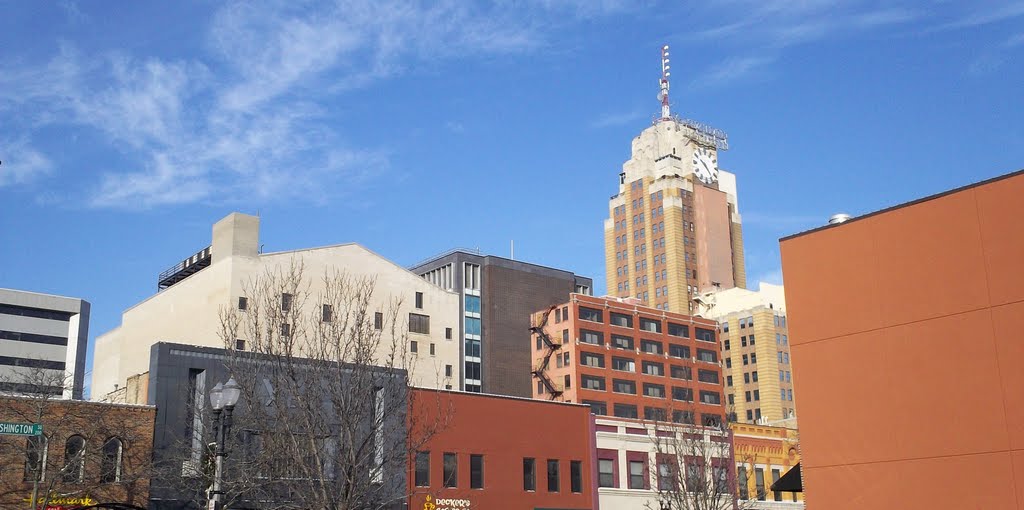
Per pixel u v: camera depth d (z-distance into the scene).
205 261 113.12
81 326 172.12
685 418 119.75
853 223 35.88
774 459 85.75
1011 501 30.16
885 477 33.28
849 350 35.06
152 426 49.06
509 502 61.44
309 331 77.62
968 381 31.75
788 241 37.91
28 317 166.62
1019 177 31.56
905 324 33.72
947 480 31.67
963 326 32.19
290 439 40.22
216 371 51.66
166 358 50.53
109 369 116.75
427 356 115.94
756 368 175.12
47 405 46.28
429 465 57.59
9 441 44.72
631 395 129.50
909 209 34.31
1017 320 30.92
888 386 33.78
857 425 34.34
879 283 34.72
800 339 36.66
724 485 73.12
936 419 32.31
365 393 40.56
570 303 129.88
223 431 29.97
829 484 34.69
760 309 177.38
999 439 30.72
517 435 63.59
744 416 174.50
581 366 126.75
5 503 43.62
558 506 64.44
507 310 139.88
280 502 42.56
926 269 33.47
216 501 29.33
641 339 134.38
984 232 32.19
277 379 41.31
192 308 100.06
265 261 99.00
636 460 71.62
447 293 121.12
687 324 141.00
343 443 37.38
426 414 56.91
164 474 47.69
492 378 134.00
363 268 110.94
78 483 45.84
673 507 69.81
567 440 67.06
